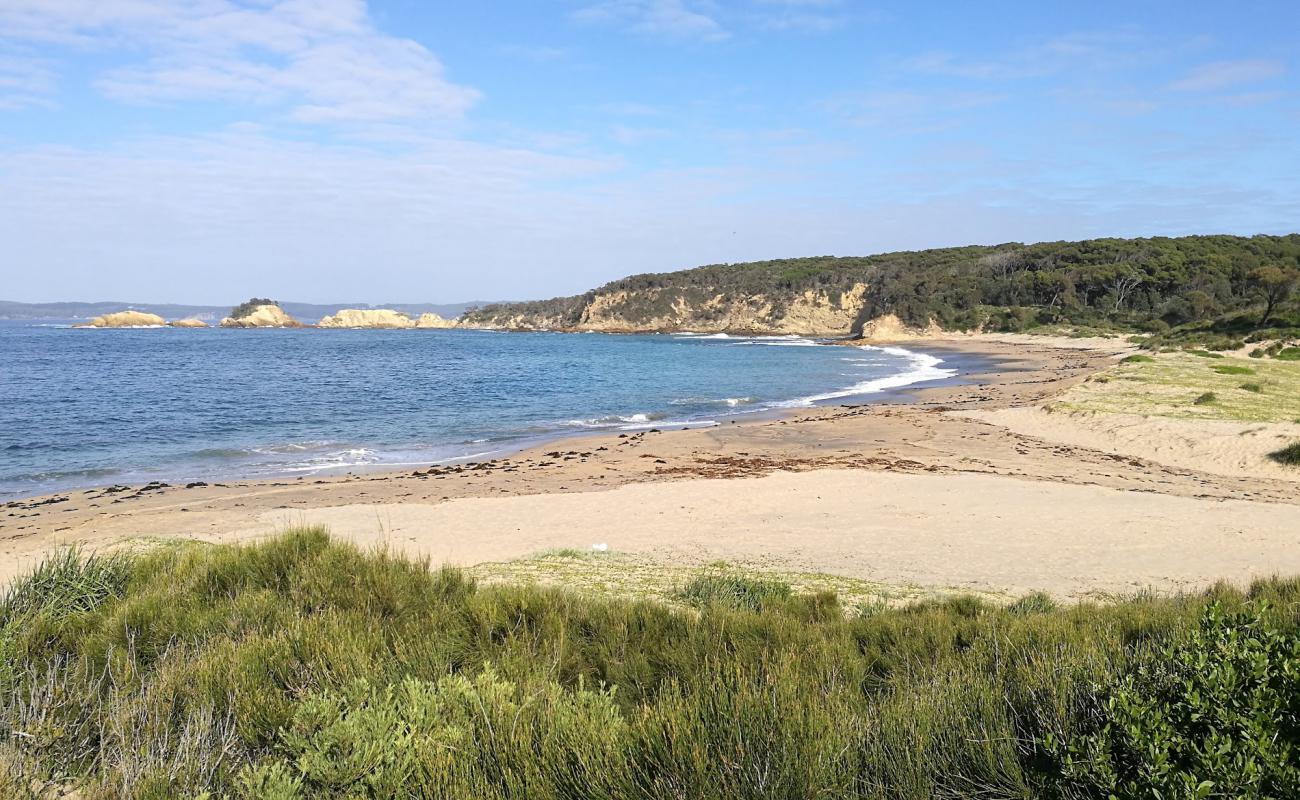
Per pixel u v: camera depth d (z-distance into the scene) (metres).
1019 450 24.33
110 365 62.00
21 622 5.24
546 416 34.53
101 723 3.67
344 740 3.21
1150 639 4.84
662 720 3.29
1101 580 10.76
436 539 13.48
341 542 7.98
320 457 24.33
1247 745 2.63
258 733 3.65
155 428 29.95
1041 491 17.61
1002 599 9.44
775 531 13.97
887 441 26.16
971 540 13.24
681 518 15.15
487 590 6.67
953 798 3.11
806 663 5.00
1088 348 78.88
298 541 7.59
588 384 49.56
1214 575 11.05
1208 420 26.42
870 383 50.03
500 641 5.49
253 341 114.31
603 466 21.97
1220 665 3.02
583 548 12.66
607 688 4.89
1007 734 3.26
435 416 34.38
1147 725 2.86
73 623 5.48
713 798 2.88
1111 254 117.19
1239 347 58.69
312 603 6.15
